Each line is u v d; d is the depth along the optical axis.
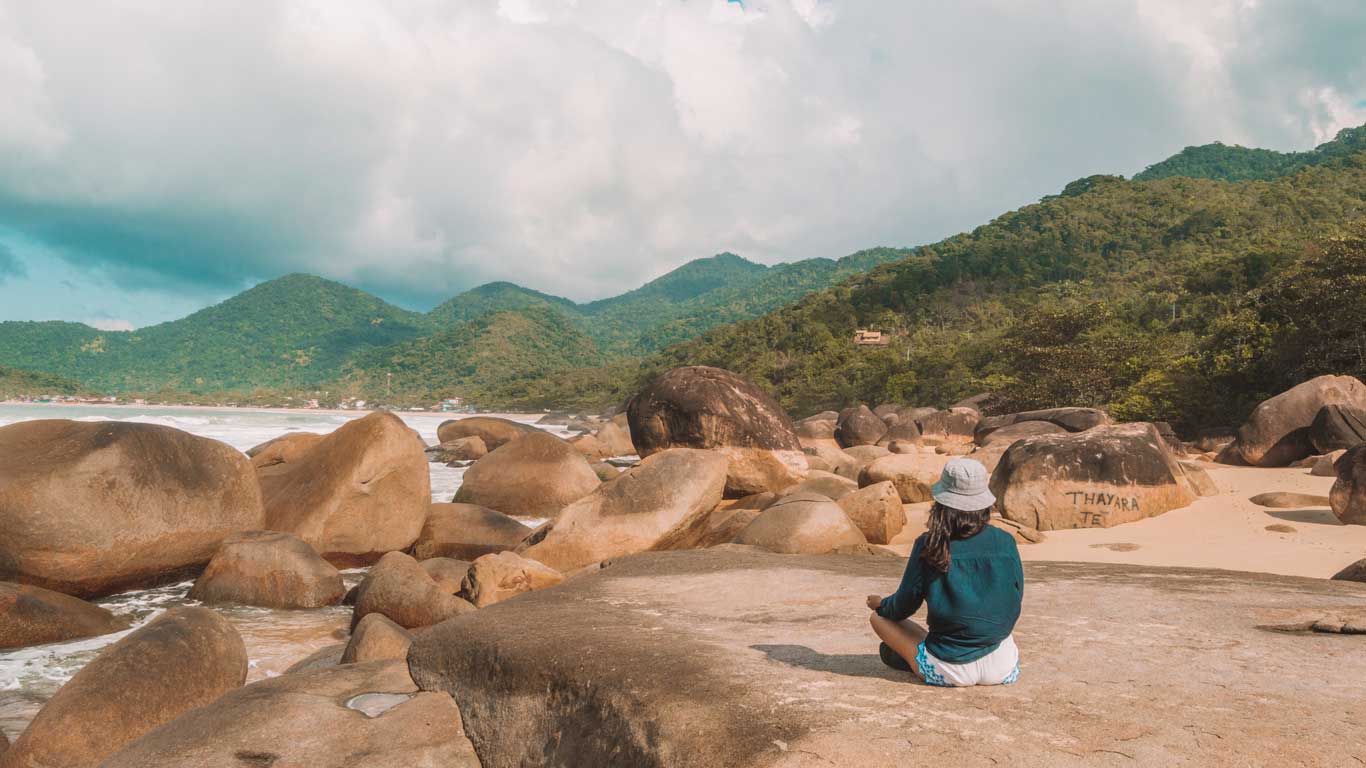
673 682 3.90
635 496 12.24
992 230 182.88
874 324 141.62
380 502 12.83
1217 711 3.16
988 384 66.62
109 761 4.26
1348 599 5.49
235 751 4.21
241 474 11.61
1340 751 2.75
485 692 4.72
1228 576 6.73
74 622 8.71
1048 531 13.40
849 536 11.44
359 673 5.40
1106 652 4.10
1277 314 44.31
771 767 2.97
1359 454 12.15
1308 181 155.38
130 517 10.20
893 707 3.34
